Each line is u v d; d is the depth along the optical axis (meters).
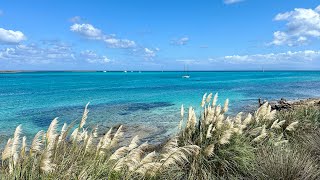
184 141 7.97
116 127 19.61
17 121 23.55
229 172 7.54
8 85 83.38
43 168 5.19
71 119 24.12
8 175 5.28
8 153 5.28
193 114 8.61
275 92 52.66
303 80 112.00
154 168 6.27
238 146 7.96
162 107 31.45
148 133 17.77
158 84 89.25
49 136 5.77
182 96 45.94
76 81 112.06
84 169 5.66
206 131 8.38
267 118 10.46
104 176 6.04
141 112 27.52
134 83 96.38
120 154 6.29
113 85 84.25
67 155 6.16
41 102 38.47
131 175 6.41
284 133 10.86
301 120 11.97
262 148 8.29
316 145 8.80
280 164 6.93
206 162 7.50
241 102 35.44
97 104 35.28
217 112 8.84
